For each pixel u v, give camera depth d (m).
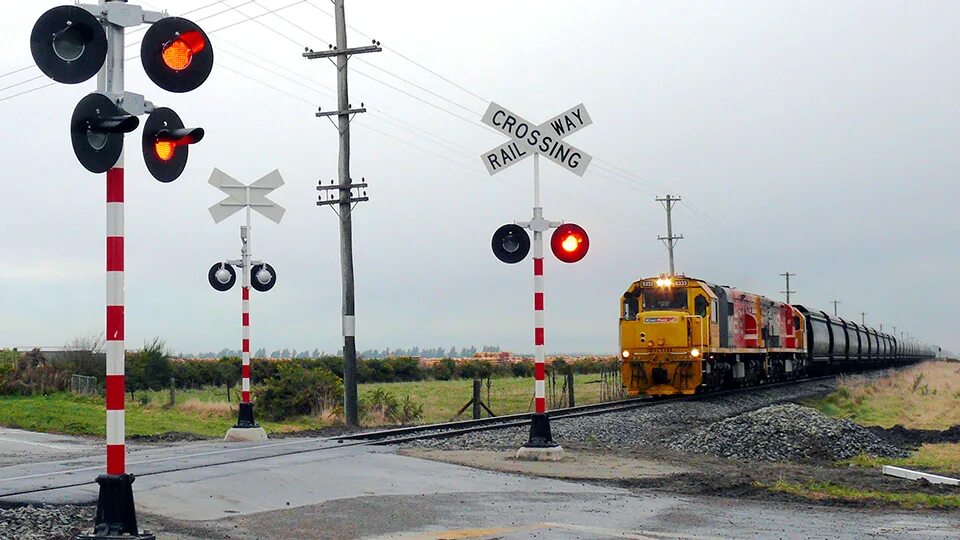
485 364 72.19
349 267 27.89
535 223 16.23
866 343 74.31
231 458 15.66
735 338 39.69
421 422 29.91
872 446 19.83
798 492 13.30
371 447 18.11
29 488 12.10
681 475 14.91
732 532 10.19
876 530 10.48
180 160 8.80
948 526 10.80
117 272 8.33
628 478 14.41
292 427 26.47
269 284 21.05
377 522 10.33
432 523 10.35
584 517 10.92
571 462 16.08
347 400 27.48
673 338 34.47
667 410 29.45
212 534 9.62
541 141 16.25
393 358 67.38
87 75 7.96
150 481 12.77
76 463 15.20
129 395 36.03
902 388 41.56
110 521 8.26
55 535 9.41
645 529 10.26
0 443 19.73
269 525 10.07
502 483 13.56
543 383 16.34
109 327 8.35
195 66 8.75
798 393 41.47
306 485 12.84
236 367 53.53
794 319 52.44
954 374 60.16
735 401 34.66
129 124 7.89
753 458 18.72
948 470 16.78
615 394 42.25
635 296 36.53
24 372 32.91
